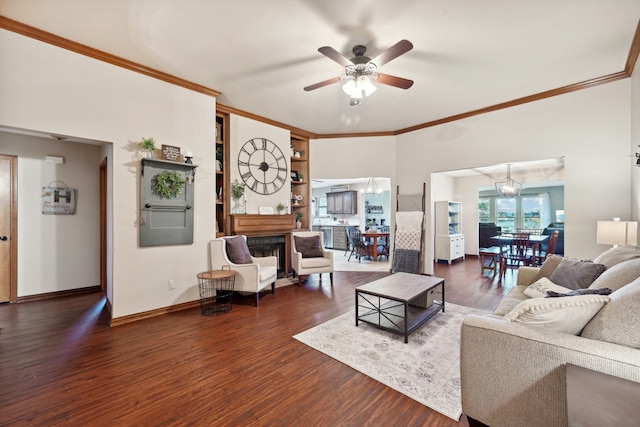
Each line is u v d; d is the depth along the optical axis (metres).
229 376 2.10
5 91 2.48
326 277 5.39
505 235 6.70
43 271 4.04
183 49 2.89
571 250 3.70
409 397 1.86
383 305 3.48
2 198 3.79
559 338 1.30
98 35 2.67
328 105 4.37
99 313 3.41
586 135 3.61
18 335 2.79
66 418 1.67
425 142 5.25
